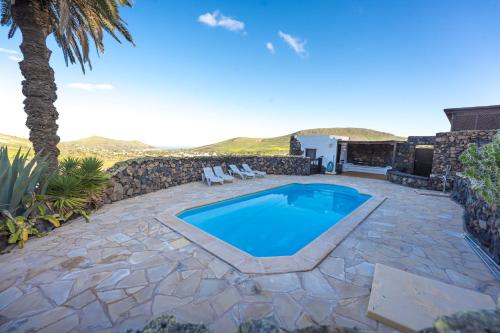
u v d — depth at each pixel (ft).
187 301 7.69
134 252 11.32
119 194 22.41
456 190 24.70
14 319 6.72
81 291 8.13
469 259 11.00
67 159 19.61
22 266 9.77
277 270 9.66
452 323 3.48
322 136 51.75
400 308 6.95
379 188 31.50
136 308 7.31
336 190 34.14
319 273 9.60
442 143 29.84
